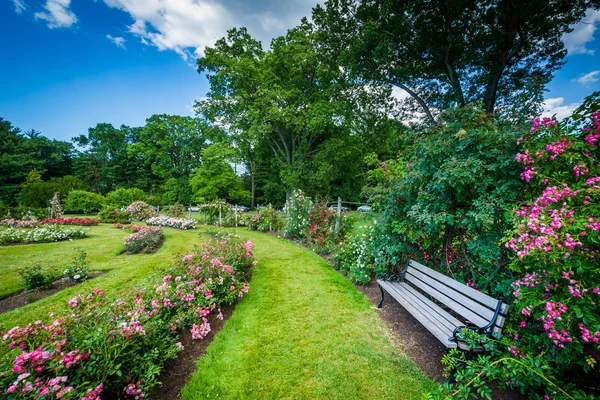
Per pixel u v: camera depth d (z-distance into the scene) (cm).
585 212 167
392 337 287
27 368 154
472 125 286
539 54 1009
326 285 445
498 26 973
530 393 178
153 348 222
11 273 538
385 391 212
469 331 201
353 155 1977
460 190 262
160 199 3080
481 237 270
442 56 1059
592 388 174
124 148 3869
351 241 519
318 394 211
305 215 866
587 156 176
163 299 285
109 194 2128
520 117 266
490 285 274
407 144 383
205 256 407
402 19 1092
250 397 208
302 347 272
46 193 2114
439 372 227
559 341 168
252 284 456
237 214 1380
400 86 1286
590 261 159
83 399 146
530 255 179
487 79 995
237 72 1877
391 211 363
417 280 332
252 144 2197
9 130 3294
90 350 181
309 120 1811
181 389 214
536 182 215
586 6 815
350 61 1298
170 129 3297
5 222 1236
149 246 787
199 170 2222
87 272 503
